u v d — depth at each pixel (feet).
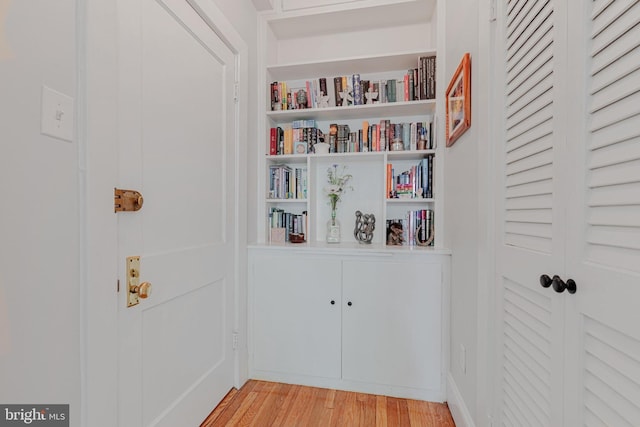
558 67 2.36
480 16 3.84
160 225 3.88
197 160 4.68
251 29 6.42
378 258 5.65
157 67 3.81
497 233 3.50
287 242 6.77
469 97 4.25
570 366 2.21
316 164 7.45
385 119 7.16
